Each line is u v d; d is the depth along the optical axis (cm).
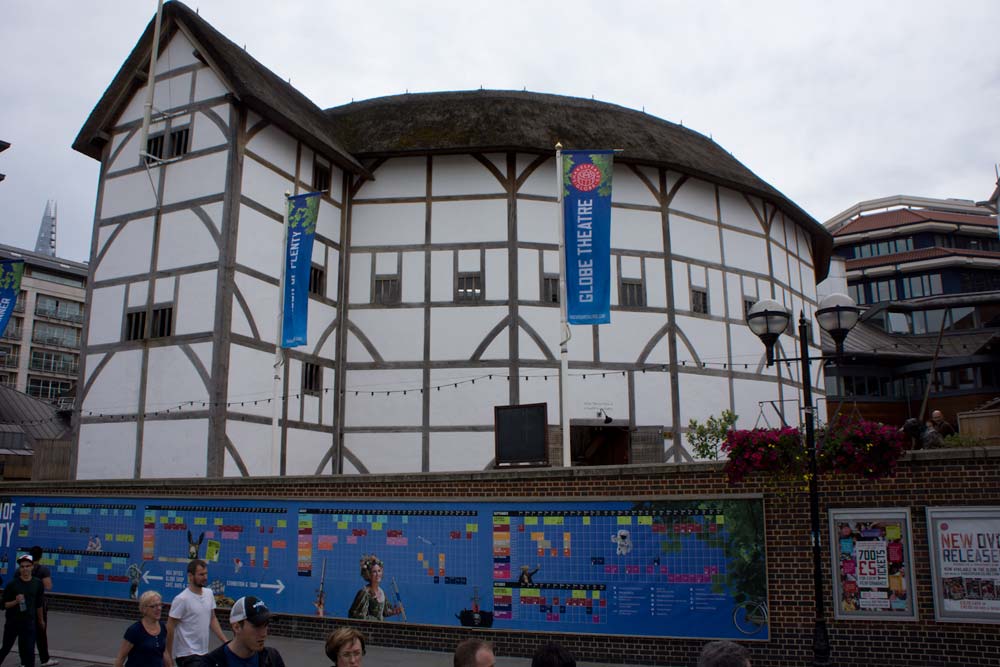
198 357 1536
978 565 791
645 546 900
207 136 1650
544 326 1831
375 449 1802
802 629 838
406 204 1911
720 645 310
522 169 1898
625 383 1836
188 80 1705
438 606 970
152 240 1666
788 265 2275
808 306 2378
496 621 941
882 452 816
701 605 873
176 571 1133
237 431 1531
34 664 826
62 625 1117
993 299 3378
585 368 1816
